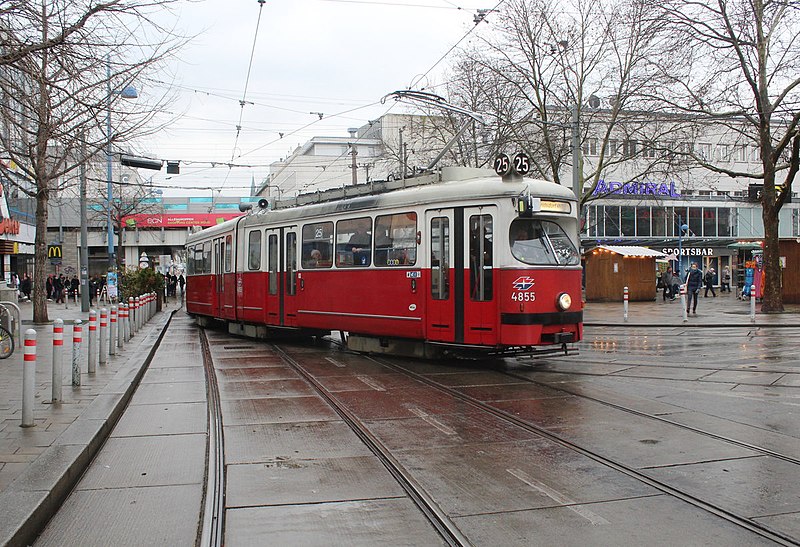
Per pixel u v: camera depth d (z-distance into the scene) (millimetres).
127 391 10406
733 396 10148
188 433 8414
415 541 5043
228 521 5453
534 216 12508
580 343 17781
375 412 9383
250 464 7016
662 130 38156
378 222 14570
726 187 59781
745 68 26297
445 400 10133
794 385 10984
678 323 23125
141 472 6820
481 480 6383
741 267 40406
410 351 14305
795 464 6770
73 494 6164
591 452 7223
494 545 4926
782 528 5156
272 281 18203
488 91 33250
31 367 8008
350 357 15195
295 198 18453
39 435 7574
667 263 48594
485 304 12445
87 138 16516
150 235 64500
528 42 31906
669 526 5234
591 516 5453
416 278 13586
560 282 12617
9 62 8859
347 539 5090
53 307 40531
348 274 15320
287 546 4973
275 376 12664
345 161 73375
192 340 20062
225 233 21250
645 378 11852
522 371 12766
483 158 39594
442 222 13164
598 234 56094
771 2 25016
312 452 7445
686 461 6879
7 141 14906
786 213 62344
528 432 8156
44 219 24969
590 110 37219
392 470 6734
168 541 5098
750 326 22156
